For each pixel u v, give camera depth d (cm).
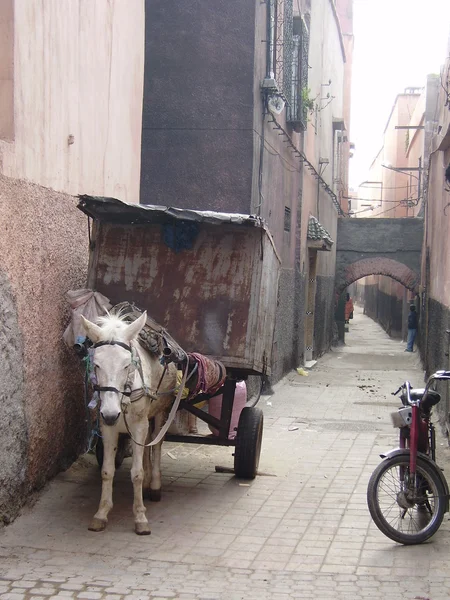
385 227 2575
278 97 1177
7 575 500
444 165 1418
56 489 667
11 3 584
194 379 644
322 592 489
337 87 2672
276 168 1368
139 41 919
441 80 1391
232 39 1123
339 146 2711
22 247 602
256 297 686
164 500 675
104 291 699
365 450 914
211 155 1129
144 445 589
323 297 2242
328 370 1828
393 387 1545
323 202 2200
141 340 588
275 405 1256
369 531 609
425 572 524
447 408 980
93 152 770
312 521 632
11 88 586
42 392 644
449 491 643
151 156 1143
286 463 834
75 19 709
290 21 1384
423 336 1959
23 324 604
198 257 697
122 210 663
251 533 600
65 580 496
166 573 515
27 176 613
